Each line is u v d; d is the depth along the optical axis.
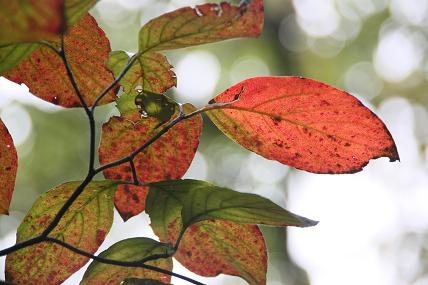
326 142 0.84
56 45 0.83
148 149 0.87
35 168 4.37
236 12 0.77
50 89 0.85
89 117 0.78
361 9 5.74
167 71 0.84
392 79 5.62
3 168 0.84
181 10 0.77
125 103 0.85
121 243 0.84
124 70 0.79
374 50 5.67
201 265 0.87
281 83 0.82
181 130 0.86
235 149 4.71
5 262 0.85
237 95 0.83
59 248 0.86
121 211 0.87
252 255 0.86
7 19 0.70
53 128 4.37
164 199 0.84
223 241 0.86
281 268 4.38
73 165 4.39
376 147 0.83
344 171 0.84
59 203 0.85
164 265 0.86
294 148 0.84
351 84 5.61
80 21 0.82
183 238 0.86
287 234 4.37
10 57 0.77
